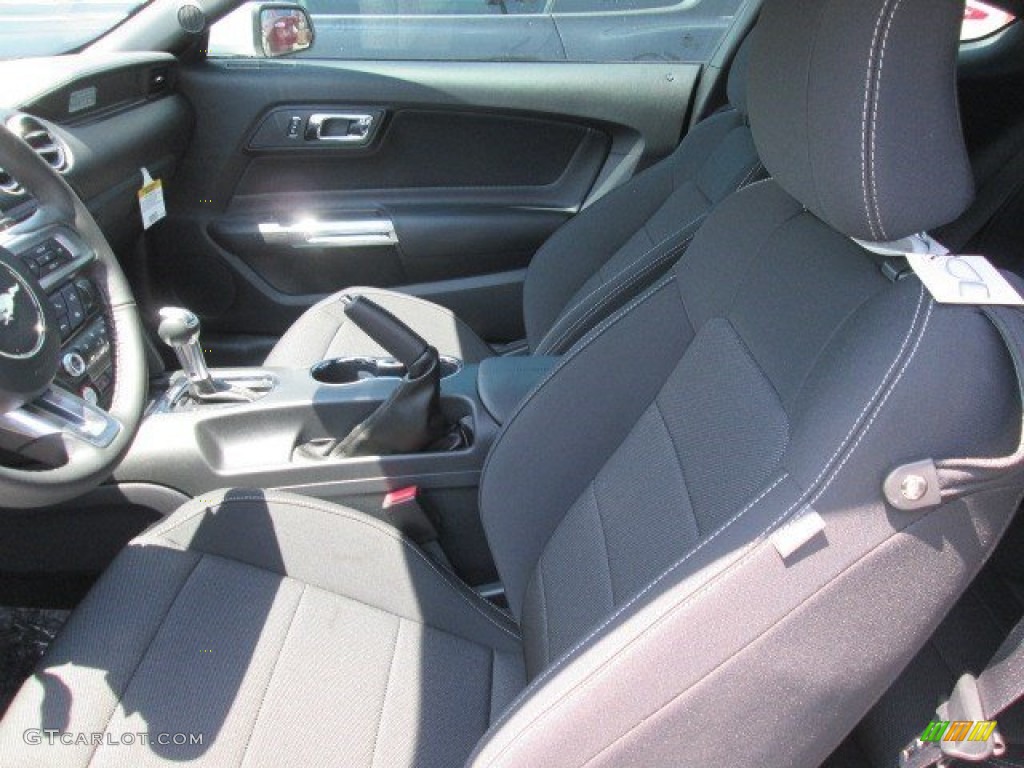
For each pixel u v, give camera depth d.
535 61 2.15
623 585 0.96
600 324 1.16
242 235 2.15
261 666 1.05
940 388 0.67
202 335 2.30
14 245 1.06
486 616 1.21
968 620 1.09
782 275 0.93
